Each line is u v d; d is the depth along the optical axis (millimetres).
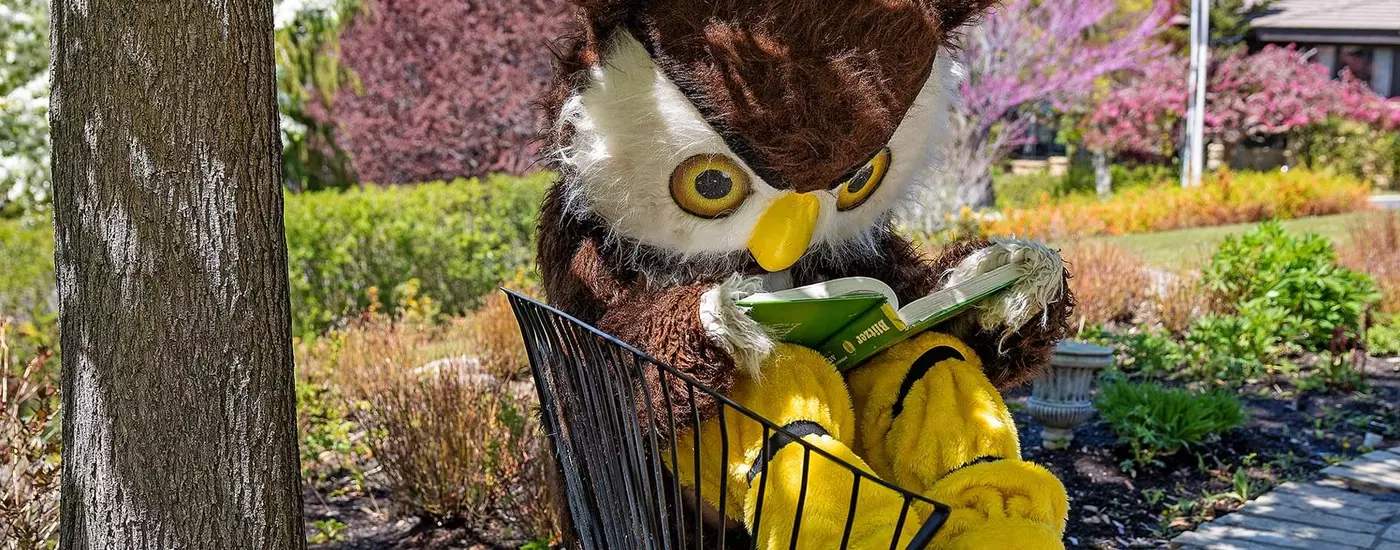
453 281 8531
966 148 13031
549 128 2531
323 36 10625
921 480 2328
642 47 2260
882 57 2191
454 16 15422
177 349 2227
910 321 2244
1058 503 2227
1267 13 24672
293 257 7777
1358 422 5730
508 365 6199
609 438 2057
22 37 7945
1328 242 7457
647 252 2438
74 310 2258
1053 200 18344
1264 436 5527
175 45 2148
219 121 2209
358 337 6312
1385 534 4258
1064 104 17094
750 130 2160
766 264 2361
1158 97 18781
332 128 14172
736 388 2295
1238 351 6660
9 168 7715
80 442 2293
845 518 2100
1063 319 2520
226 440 2287
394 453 4496
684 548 1987
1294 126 21172
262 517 2350
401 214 8477
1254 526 4383
